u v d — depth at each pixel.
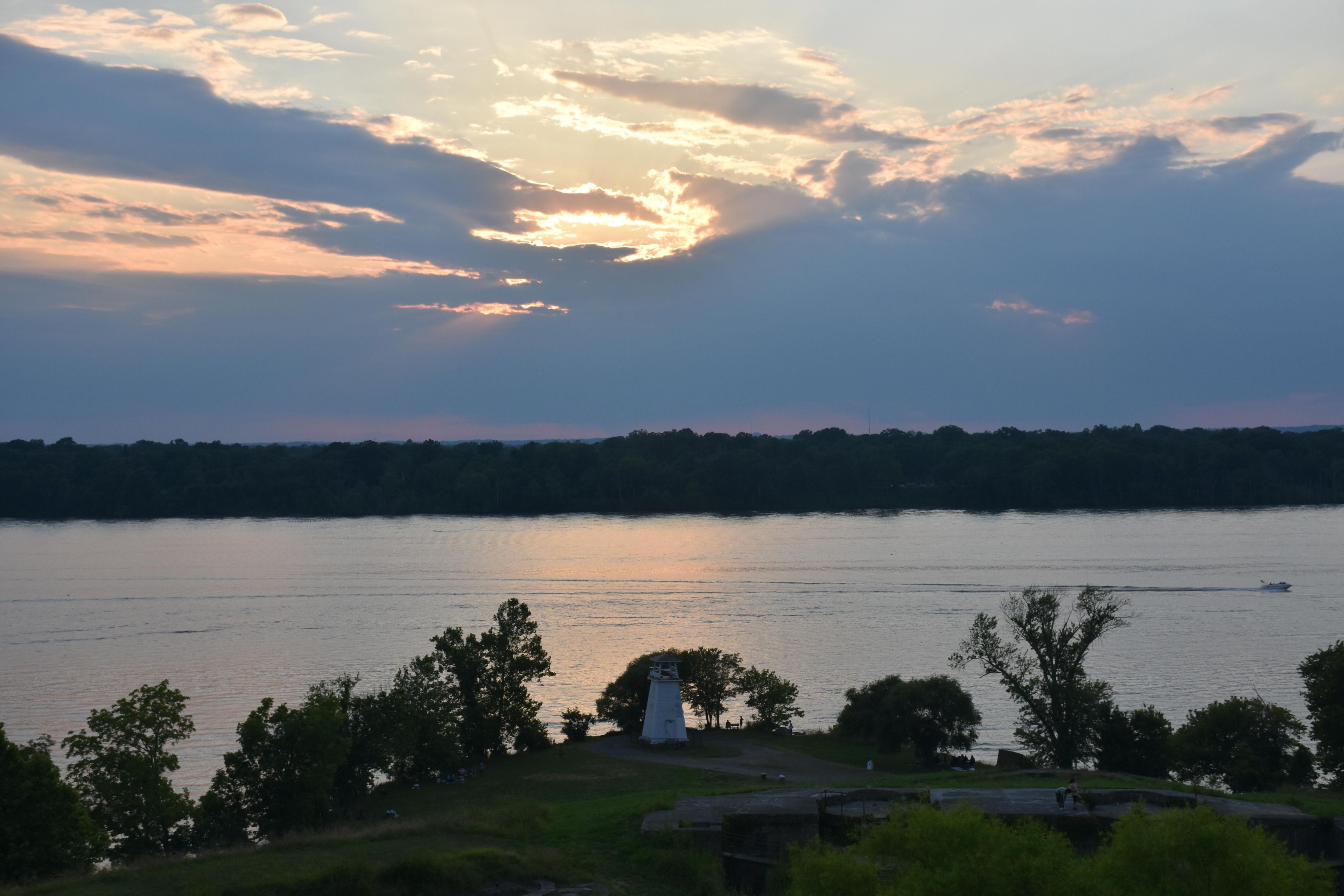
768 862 39.38
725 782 63.06
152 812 51.00
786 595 164.00
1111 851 29.28
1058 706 71.19
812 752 74.25
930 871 29.14
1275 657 109.94
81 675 107.75
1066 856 29.66
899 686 73.88
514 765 72.19
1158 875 28.02
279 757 54.69
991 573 183.12
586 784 63.69
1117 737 69.19
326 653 118.88
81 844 43.12
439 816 48.56
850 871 29.62
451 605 157.38
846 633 130.88
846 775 66.00
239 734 55.66
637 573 192.00
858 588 169.62
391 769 69.12
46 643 127.12
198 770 72.62
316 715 55.34
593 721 85.56
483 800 61.59
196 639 129.12
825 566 197.75
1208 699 91.94
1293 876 28.17
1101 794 41.97
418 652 119.06
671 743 76.06
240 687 101.12
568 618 144.50
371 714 64.56
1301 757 63.41
